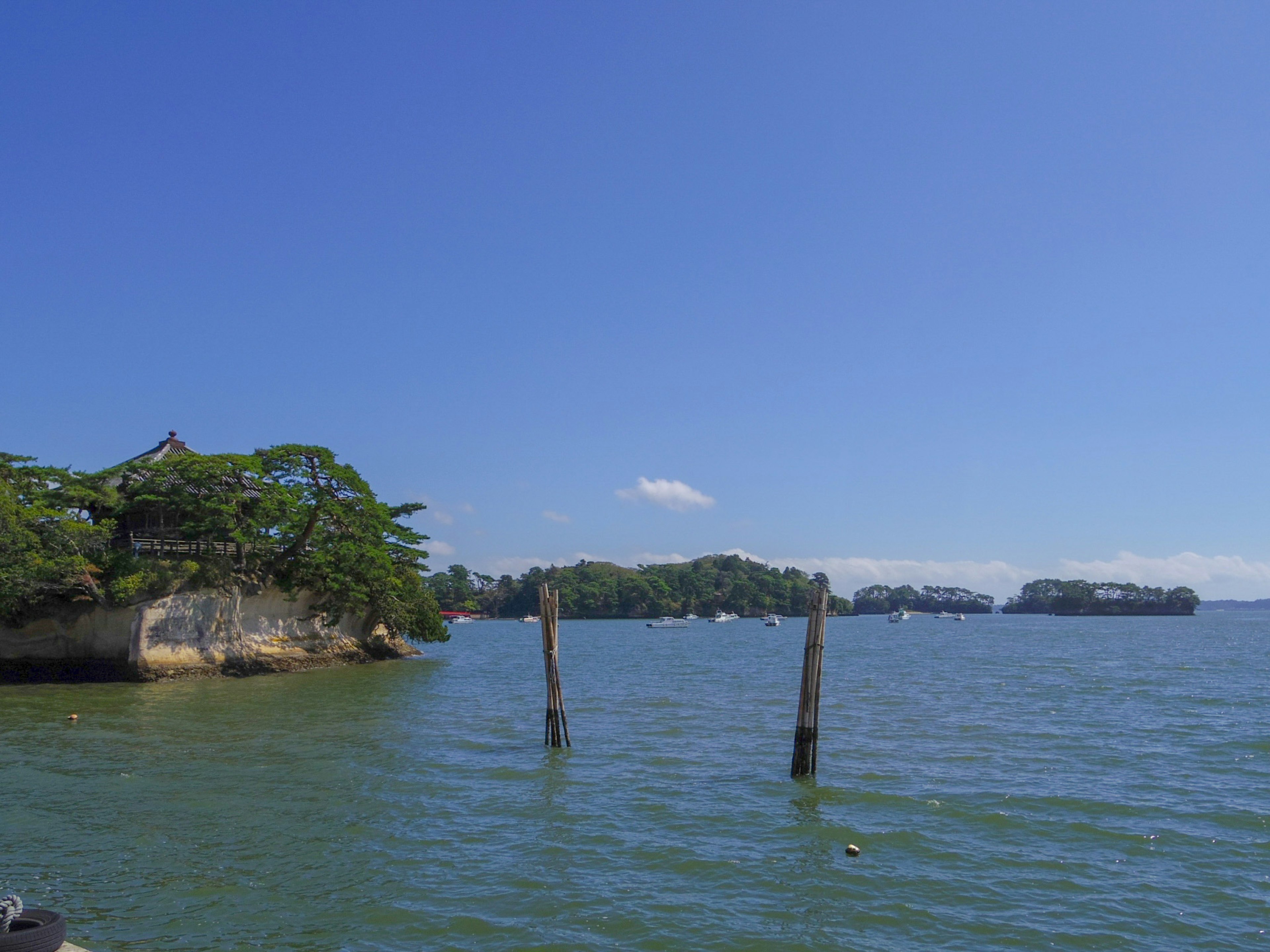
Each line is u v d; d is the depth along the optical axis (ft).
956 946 43.93
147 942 44.01
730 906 48.93
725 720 118.42
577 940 44.37
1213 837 61.11
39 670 169.37
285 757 89.04
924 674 198.29
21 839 60.39
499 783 77.97
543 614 97.09
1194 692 151.84
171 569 175.32
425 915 47.62
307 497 192.13
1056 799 71.10
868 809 68.85
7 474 173.17
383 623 234.79
